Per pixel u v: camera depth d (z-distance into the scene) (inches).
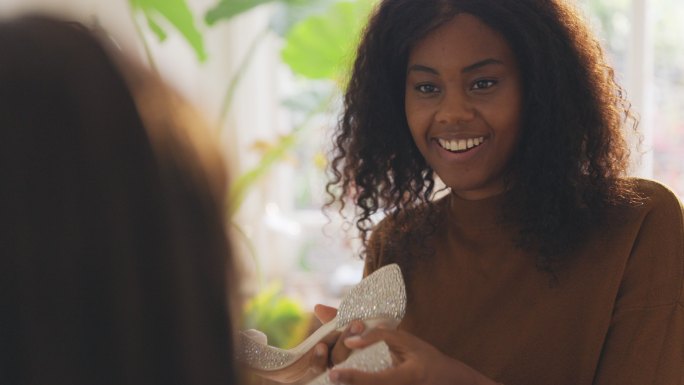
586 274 41.8
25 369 17.6
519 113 42.1
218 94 133.6
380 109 47.3
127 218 17.4
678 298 40.1
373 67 46.6
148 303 17.6
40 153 17.1
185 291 17.8
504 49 41.5
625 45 123.6
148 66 19.4
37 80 17.2
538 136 42.1
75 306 17.3
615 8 123.4
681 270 40.3
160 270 17.7
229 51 134.1
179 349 17.8
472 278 45.0
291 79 137.6
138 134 17.7
